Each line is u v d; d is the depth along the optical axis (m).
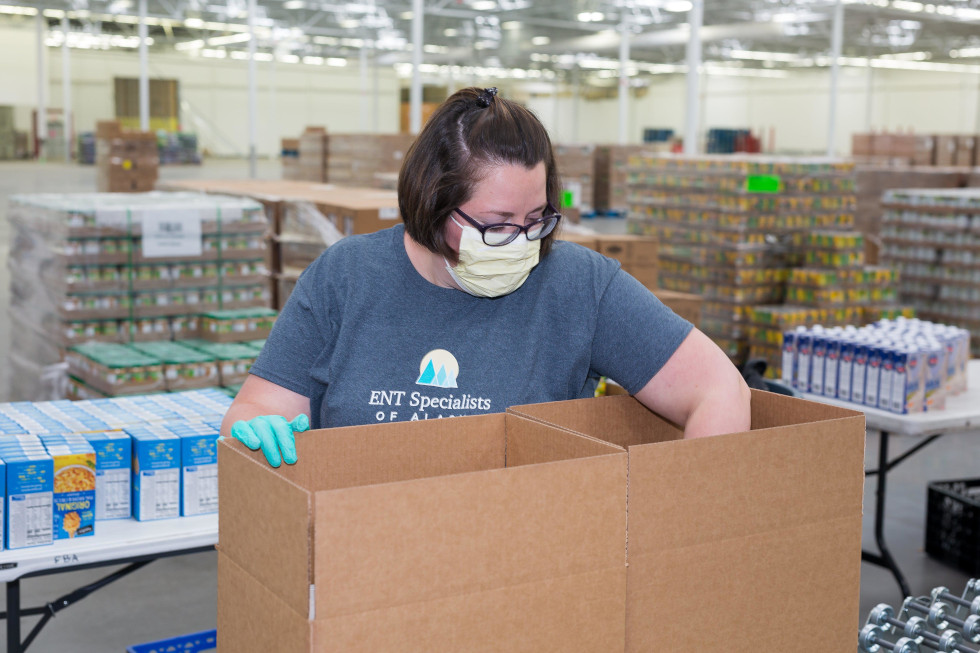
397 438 1.01
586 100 29.48
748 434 0.89
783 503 0.93
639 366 1.24
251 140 15.39
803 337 3.44
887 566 3.36
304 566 0.71
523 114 1.15
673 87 29.11
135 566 2.24
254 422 0.97
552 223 1.19
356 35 20.50
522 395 1.26
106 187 11.98
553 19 18.06
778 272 6.11
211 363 3.63
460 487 0.75
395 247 1.30
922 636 1.20
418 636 0.74
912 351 3.06
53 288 4.17
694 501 0.87
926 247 6.70
